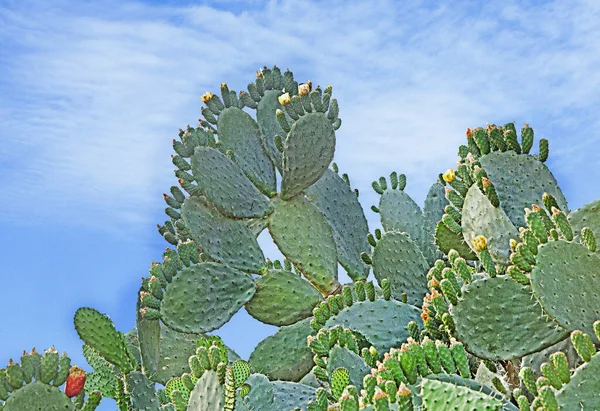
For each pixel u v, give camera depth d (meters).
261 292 5.68
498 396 2.96
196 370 3.43
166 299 5.16
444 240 4.80
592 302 3.49
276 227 5.93
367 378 2.84
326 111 6.03
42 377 3.34
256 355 5.42
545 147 4.46
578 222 3.94
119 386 4.00
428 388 2.75
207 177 5.68
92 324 4.06
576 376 2.87
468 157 4.37
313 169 5.97
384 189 6.27
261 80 6.44
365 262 5.80
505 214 4.18
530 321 3.66
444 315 3.73
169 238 5.77
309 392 4.37
